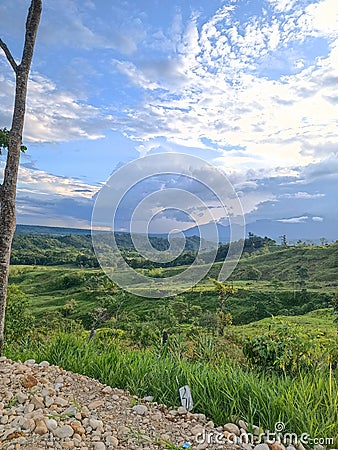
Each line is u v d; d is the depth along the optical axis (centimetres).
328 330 593
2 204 418
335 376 390
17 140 426
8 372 352
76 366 406
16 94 434
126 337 748
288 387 328
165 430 281
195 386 335
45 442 247
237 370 392
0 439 246
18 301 862
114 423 285
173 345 498
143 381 359
